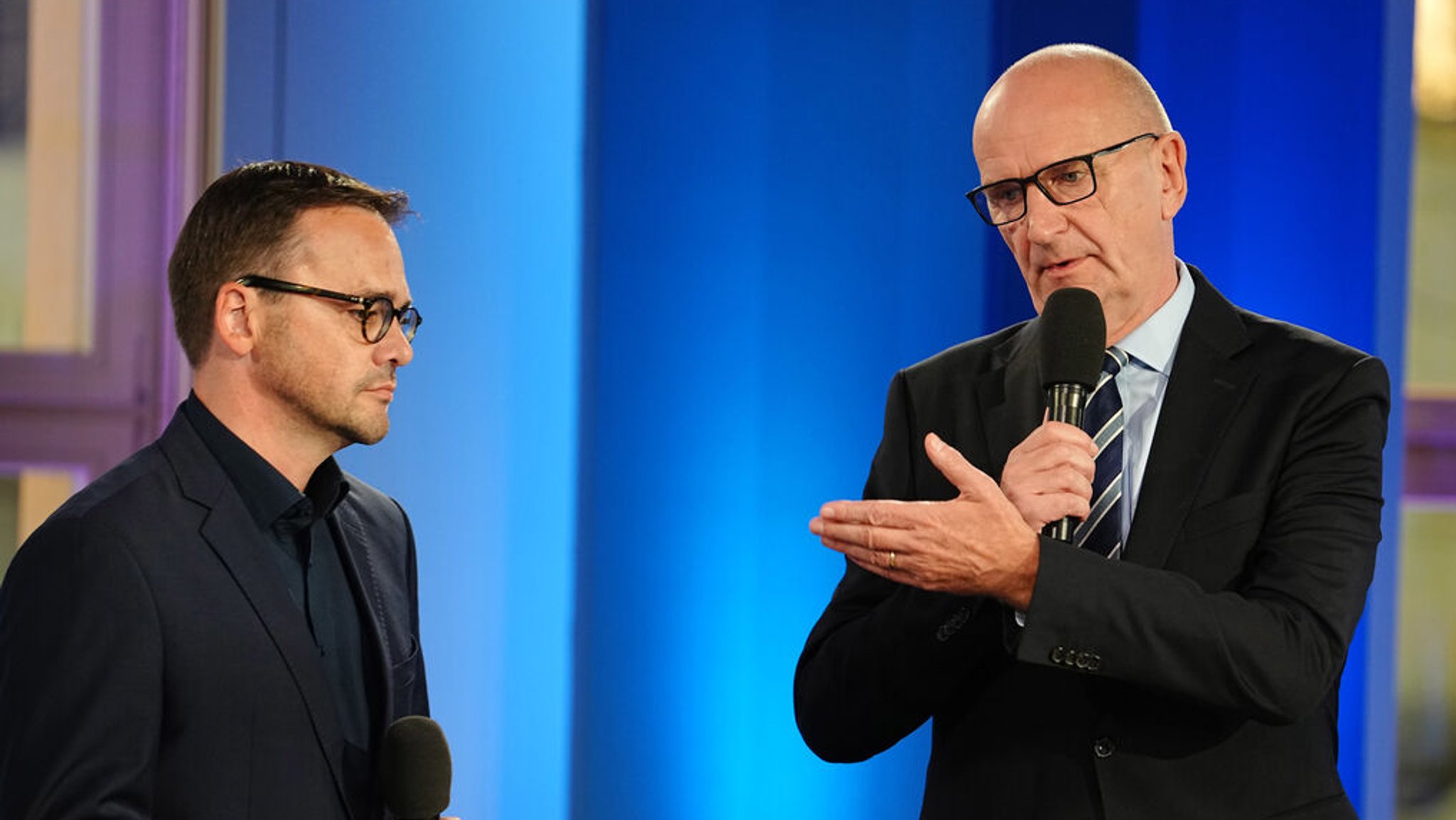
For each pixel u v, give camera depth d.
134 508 5.71
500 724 12.00
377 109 11.95
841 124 11.94
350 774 6.01
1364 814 11.70
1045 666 6.17
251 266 6.03
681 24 12.01
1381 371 6.57
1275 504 6.36
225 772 5.57
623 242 12.01
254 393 6.12
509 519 12.01
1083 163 6.64
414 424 11.98
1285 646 5.82
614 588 12.01
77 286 12.26
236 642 5.68
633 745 11.98
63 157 12.20
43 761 5.28
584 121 12.02
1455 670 12.30
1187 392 6.61
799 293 11.97
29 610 5.51
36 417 12.18
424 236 11.98
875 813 11.90
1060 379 6.11
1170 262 7.02
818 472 11.95
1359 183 11.76
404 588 6.82
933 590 5.89
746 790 11.93
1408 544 12.30
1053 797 6.19
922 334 11.91
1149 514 6.39
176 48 11.99
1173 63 11.78
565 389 12.02
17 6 12.13
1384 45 11.74
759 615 11.95
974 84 11.89
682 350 12.00
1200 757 6.12
